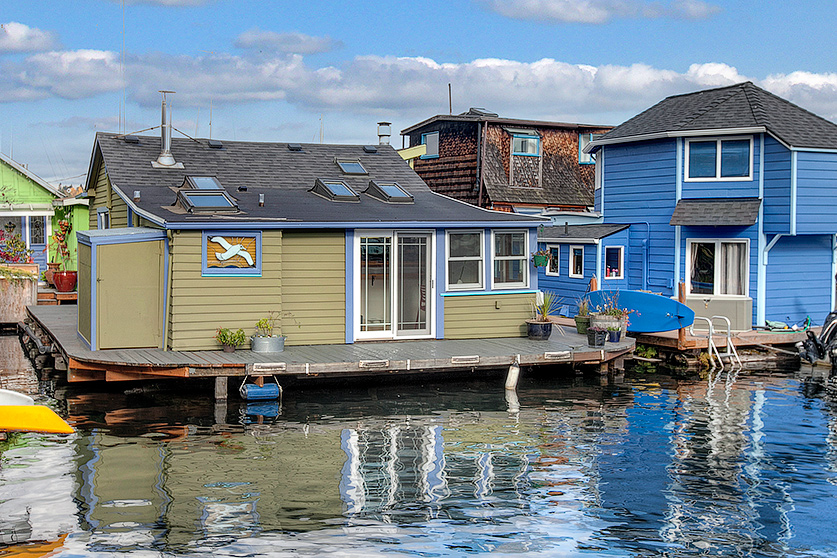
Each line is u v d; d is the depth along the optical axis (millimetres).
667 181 22172
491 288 17672
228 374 13812
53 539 7977
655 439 11758
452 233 17281
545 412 13398
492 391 15031
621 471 10250
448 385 15477
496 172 30391
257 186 19328
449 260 17312
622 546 7945
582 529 8375
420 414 13148
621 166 23594
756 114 21031
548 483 9781
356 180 20500
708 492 9500
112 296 14875
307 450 11023
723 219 20688
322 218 16094
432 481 9812
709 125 21234
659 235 22453
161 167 19250
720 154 21328
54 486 9469
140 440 11406
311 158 21281
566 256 23516
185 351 14930
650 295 18578
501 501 9164
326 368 14078
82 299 16000
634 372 17453
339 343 16484
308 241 16219
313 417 12828
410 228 16828
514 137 30781
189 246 14914
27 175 29469
